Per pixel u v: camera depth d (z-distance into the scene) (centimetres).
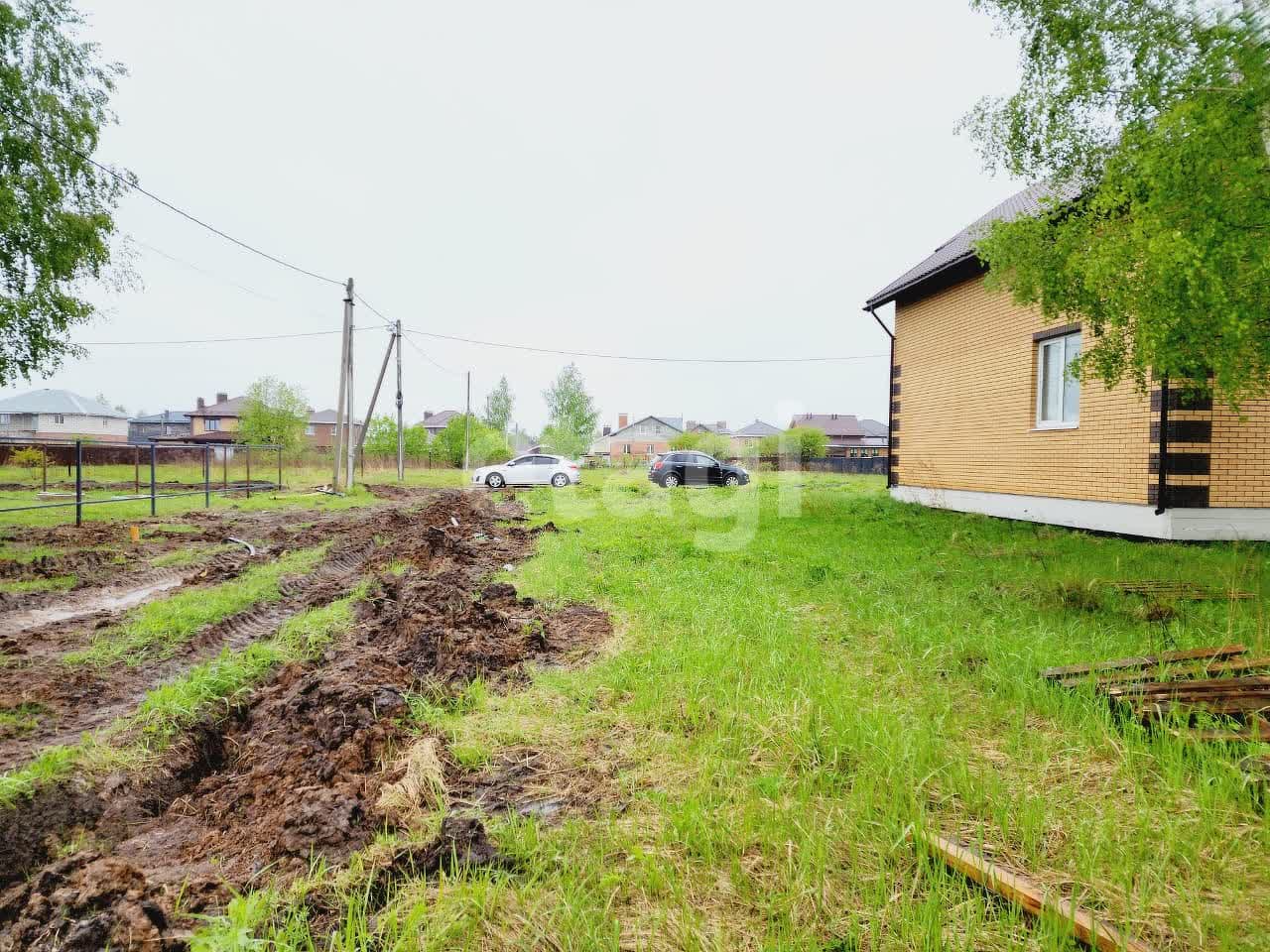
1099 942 181
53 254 1186
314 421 6412
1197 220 438
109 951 175
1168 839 224
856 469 3075
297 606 613
